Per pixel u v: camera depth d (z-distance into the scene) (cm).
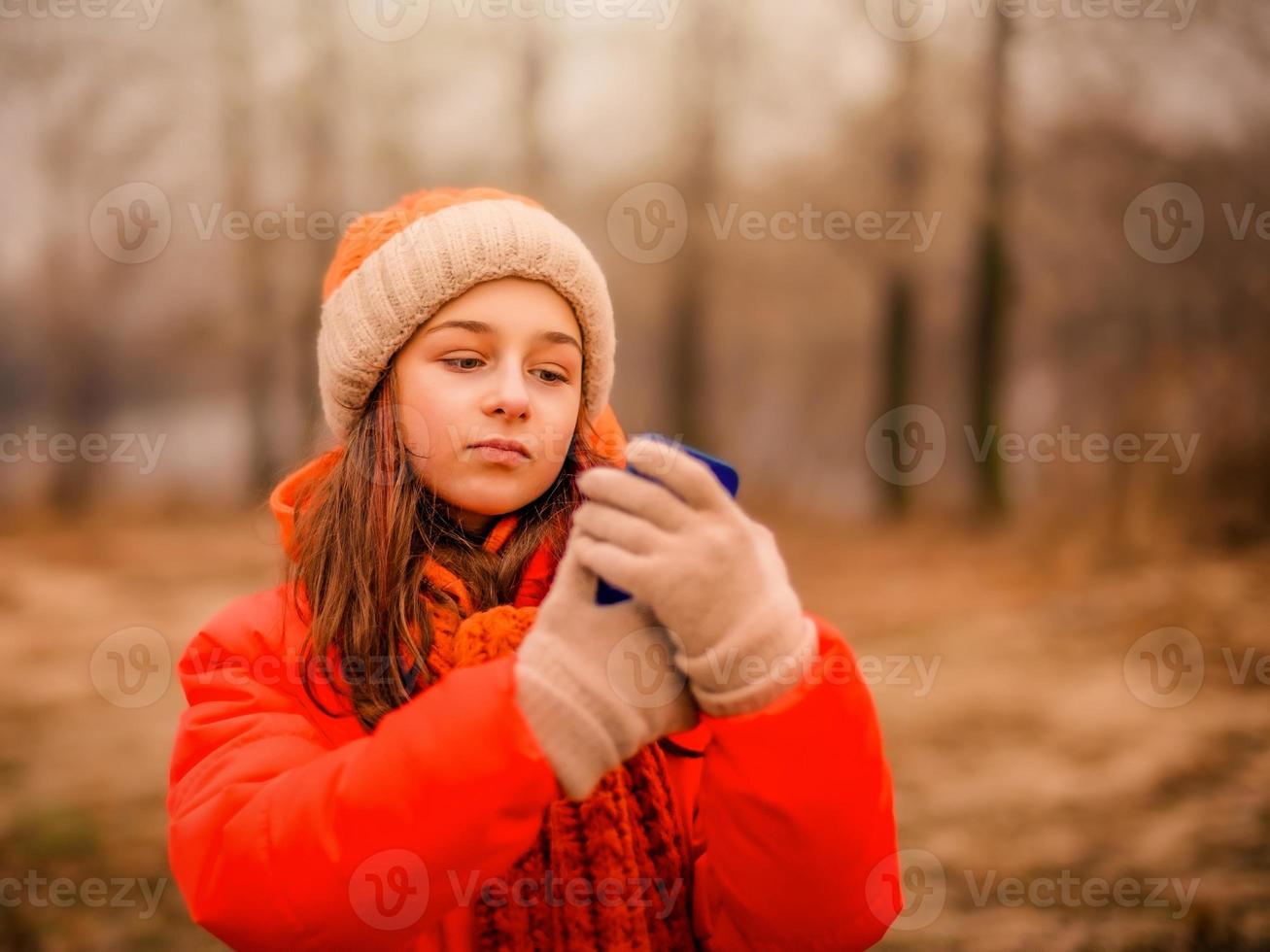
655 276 1447
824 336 1563
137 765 471
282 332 1423
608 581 82
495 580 114
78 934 301
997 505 1156
